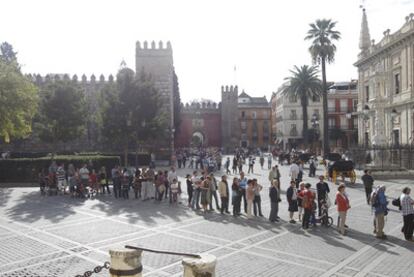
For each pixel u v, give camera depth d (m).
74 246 12.58
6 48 65.00
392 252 11.74
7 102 30.16
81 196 23.88
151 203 21.64
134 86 37.09
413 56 41.25
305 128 59.22
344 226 14.16
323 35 48.19
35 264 10.77
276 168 23.80
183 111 101.75
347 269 10.19
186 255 3.84
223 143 102.19
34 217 17.45
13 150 56.72
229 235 14.04
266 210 19.28
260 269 10.20
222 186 18.41
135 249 3.92
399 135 44.78
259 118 111.56
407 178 31.48
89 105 56.50
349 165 29.28
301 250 12.02
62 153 50.03
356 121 85.94
